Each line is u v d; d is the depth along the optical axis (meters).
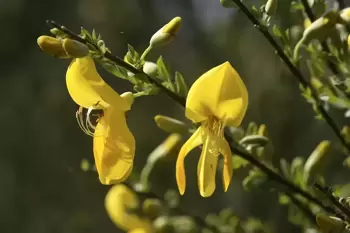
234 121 0.32
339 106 0.35
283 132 0.63
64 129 0.90
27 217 0.88
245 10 0.34
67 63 0.92
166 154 0.38
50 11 0.92
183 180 0.32
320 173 0.36
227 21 0.75
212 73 0.32
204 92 0.32
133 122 0.83
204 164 0.32
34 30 0.92
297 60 0.35
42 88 0.91
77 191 0.88
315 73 0.36
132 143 0.32
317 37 0.34
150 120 0.83
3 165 0.88
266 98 0.64
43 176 0.89
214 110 0.32
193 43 0.85
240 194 0.65
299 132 0.63
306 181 0.35
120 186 0.40
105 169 0.32
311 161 0.35
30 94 0.91
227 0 0.34
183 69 0.86
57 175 0.89
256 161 0.34
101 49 0.32
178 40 0.87
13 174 0.88
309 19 0.35
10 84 0.91
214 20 0.80
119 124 0.32
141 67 0.33
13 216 0.87
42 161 0.89
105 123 0.33
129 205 0.40
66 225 0.87
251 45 0.71
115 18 0.89
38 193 0.88
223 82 0.32
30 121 0.90
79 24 0.90
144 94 0.33
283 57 0.34
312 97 0.35
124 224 0.40
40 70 0.91
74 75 0.33
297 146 0.63
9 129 0.89
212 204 0.70
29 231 0.87
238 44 0.74
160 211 0.39
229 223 0.38
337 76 0.35
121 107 0.32
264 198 0.55
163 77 0.34
